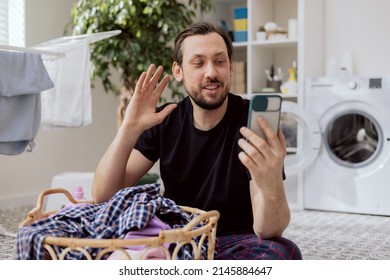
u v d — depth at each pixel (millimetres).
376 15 3400
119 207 992
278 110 966
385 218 2926
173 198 1342
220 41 1189
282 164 979
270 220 1064
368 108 2996
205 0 3232
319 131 3096
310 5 3279
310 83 3166
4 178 3236
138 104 1197
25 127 2221
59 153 3617
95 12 2932
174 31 2967
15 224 2707
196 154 1299
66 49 2445
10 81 2115
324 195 3150
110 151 1232
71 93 2605
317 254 2107
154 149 1372
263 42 3346
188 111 1342
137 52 2939
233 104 1326
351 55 3477
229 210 1271
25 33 3330
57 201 2727
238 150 1246
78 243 816
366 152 3105
